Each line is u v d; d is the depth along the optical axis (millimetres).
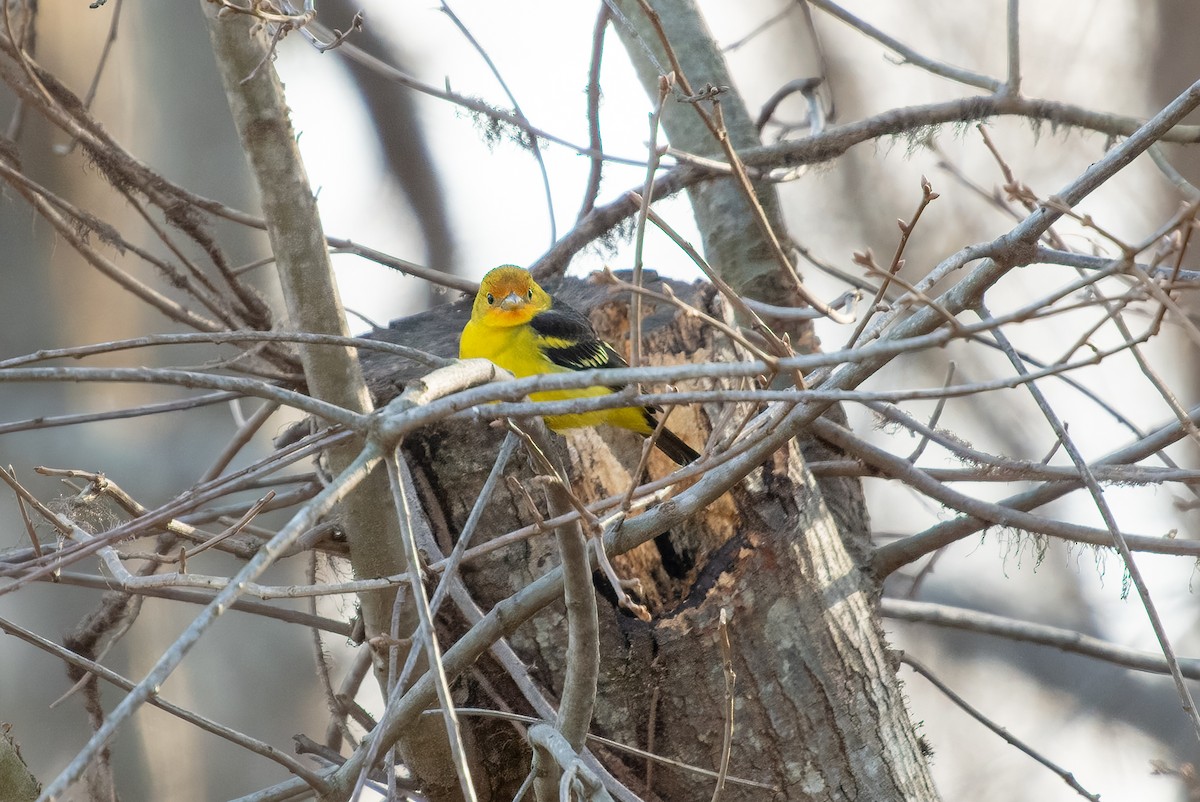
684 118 13734
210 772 17281
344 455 8281
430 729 8344
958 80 12367
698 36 13875
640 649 8422
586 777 5410
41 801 3723
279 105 7988
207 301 10383
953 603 23875
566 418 9109
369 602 8539
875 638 9172
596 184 12695
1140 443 9875
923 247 23703
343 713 9578
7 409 16484
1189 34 22875
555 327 10539
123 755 16688
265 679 17953
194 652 17547
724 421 6617
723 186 13016
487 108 11016
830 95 14602
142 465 16641
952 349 22594
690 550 8922
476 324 10688
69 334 16594
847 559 9289
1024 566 24078
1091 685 23328
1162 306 5184
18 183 9883
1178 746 22484
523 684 7566
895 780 8773
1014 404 22281
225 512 10586
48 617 16734
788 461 8945
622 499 6773
